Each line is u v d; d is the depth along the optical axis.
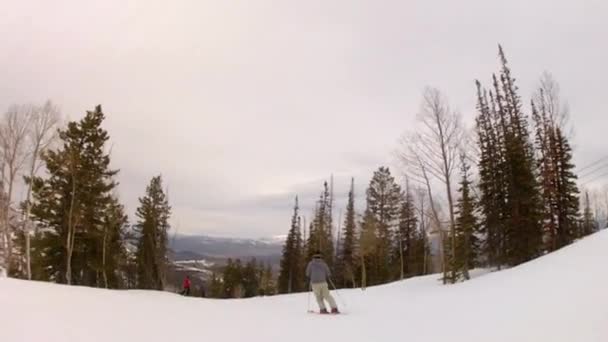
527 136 32.00
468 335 7.25
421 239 54.84
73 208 33.38
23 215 32.38
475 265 28.42
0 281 12.50
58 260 34.50
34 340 6.11
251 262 67.12
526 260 26.41
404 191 55.38
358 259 51.81
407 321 9.50
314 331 8.38
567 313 7.64
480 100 31.95
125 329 7.52
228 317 10.30
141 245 47.97
